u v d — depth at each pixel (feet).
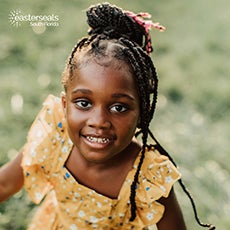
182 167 12.56
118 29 6.91
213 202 12.00
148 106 7.00
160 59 16.83
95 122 6.54
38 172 7.93
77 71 6.60
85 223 7.85
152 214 7.53
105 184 7.49
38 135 7.81
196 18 19.61
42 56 15.19
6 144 11.84
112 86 6.48
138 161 7.43
